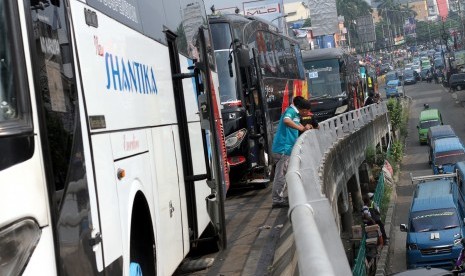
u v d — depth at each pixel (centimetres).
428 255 3183
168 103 883
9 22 423
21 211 406
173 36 956
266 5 7331
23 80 428
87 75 564
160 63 868
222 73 1897
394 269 3341
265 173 1962
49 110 461
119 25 693
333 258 391
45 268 430
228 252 1077
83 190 509
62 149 475
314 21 7612
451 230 3225
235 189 1928
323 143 1728
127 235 624
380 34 16112
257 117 1972
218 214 934
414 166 5419
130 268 655
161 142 813
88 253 506
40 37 464
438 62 11862
